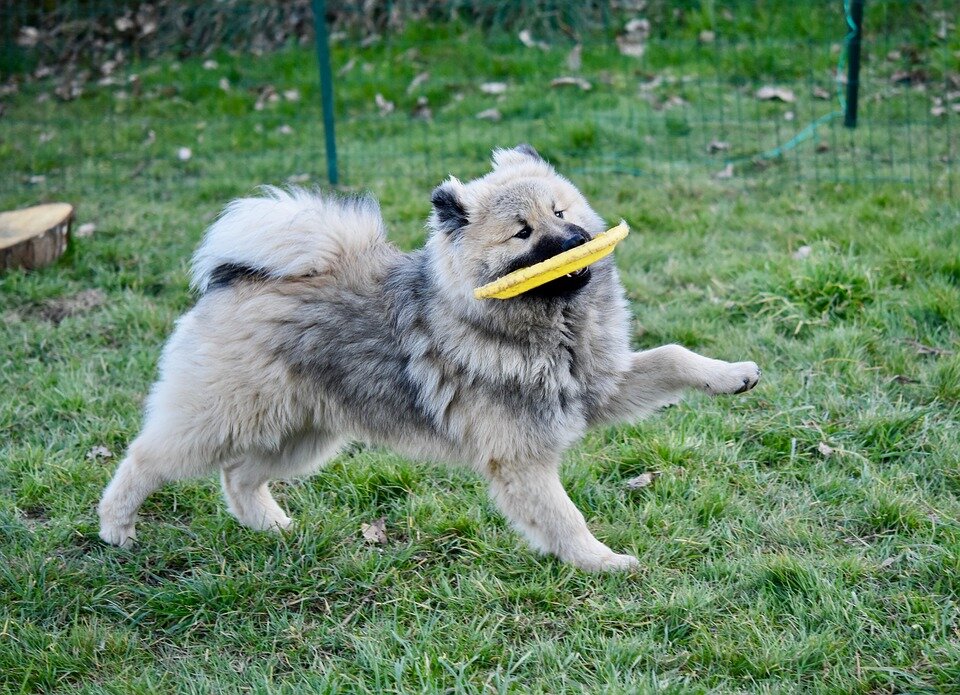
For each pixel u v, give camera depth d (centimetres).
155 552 385
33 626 336
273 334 362
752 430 430
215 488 429
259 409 365
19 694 309
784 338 498
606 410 376
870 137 772
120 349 543
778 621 318
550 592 339
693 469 404
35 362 523
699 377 363
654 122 859
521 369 342
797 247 605
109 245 666
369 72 1018
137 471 382
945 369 444
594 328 356
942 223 602
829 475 392
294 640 332
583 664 307
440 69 1013
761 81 934
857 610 315
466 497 404
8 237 618
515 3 1089
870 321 497
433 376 354
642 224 665
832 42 970
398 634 326
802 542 357
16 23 1144
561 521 349
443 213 347
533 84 955
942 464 390
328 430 387
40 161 873
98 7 1160
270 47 1124
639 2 1073
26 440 455
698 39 975
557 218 349
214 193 779
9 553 379
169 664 325
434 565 369
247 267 371
